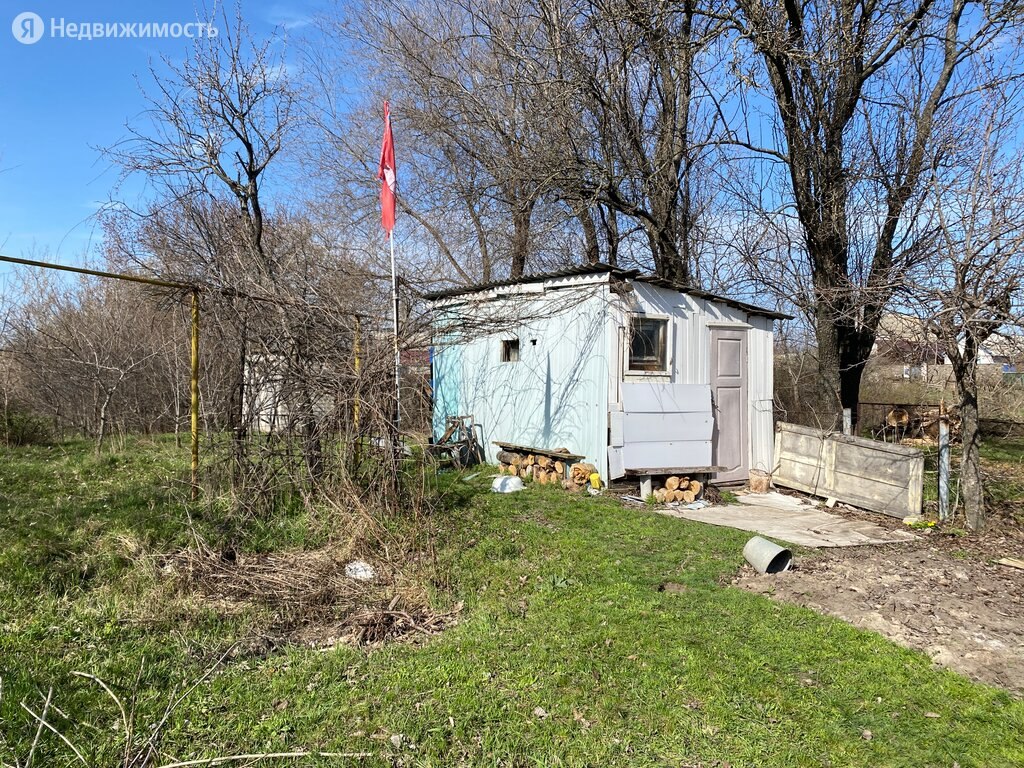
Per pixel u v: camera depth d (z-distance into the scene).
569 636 4.03
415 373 8.05
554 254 16.36
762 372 10.12
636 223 14.80
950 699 3.46
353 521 5.65
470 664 3.63
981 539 6.86
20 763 2.56
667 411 8.80
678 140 12.85
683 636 4.08
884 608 4.67
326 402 6.47
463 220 16.00
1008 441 15.46
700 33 11.38
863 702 3.40
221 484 6.52
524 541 6.07
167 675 3.36
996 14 9.22
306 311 6.56
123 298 13.20
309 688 3.32
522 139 12.16
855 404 12.29
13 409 11.65
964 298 6.38
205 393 6.86
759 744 2.99
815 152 10.94
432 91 14.10
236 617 4.14
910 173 10.05
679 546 6.10
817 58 9.79
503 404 10.51
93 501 6.58
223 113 10.32
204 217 10.78
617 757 2.87
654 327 8.95
